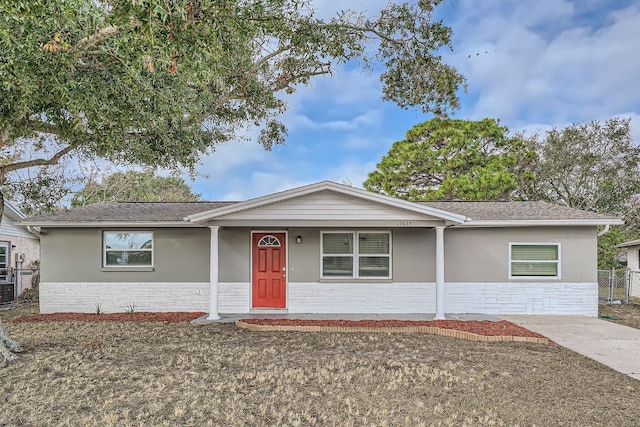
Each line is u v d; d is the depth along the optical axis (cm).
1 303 1566
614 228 2522
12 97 621
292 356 746
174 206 1386
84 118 772
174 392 564
